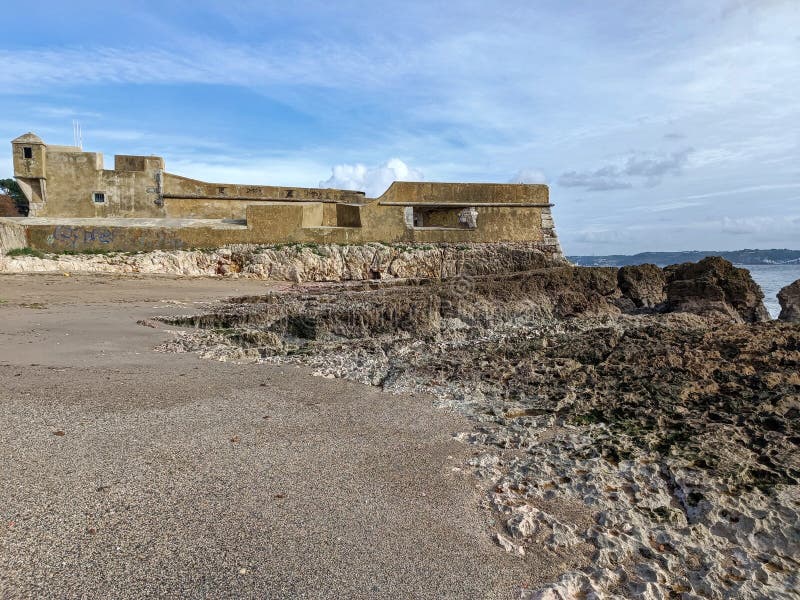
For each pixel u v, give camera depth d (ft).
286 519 14.39
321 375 30.94
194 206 111.34
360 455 19.12
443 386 28.76
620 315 54.44
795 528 14.61
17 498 14.62
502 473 17.87
